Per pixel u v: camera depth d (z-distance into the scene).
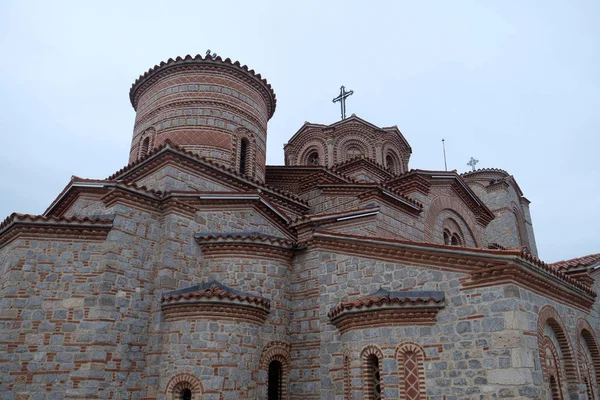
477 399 10.72
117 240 14.05
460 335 11.41
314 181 21.00
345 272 14.59
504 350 10.69
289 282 16.17
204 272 15.52
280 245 16.03
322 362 14.36
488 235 33.44
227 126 20.34
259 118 21.91
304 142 28.64
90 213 15.79
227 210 16.81
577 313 14.49
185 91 20.47
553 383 11.82
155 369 13.49
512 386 10.35
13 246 13.69
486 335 11.04
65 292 13.47
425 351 11.65
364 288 13.99
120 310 13.62
